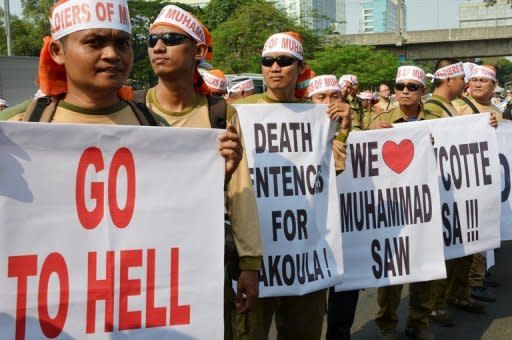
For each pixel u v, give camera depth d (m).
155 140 2.26
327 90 4.75
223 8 42.44
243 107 3.53
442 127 4.79
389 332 4.67
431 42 55.16
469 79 7.16
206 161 2.35
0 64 22.12
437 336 5.03
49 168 2.12
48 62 2.28
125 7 2.22
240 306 2.68
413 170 4.24
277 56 3.63
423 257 4.24
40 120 2.24
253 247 2.61
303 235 3.50
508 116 8.31
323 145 3.65
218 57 35.47
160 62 2.95
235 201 2.65
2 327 2.04
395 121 5.14
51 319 2.10
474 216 4.88
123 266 2.21
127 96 2.66
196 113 3.03
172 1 42.88
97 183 2.18
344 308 4.18
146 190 2.26
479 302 5.66
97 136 2.17
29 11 48.69
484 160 4.90
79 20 2.13
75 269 2.14
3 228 2.05
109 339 2.18
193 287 2.31
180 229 2.30
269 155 3.52
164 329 2.26
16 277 2.06
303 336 3.52
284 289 3.38
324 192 3.65
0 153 2.06
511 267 7.27
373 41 55.66
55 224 2.12
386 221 4.16
